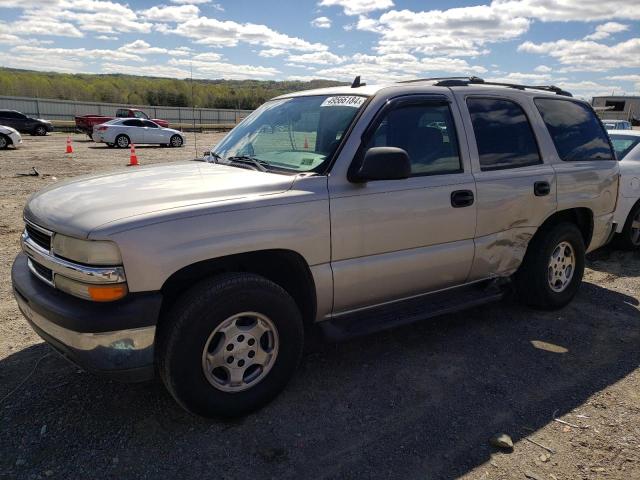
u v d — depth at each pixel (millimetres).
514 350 3979
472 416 3098
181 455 2705
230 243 2787
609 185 4961
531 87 4711
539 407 3205
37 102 48625
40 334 2904
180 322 2711
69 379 3398
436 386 3436
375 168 3057
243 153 3857
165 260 2617
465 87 4020
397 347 4008
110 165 16641
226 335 2877
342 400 3250
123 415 3031
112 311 2553
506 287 4457
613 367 3734
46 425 2920
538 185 4242
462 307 3945
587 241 5000
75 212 2752
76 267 2594
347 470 2619
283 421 3020
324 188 3152
